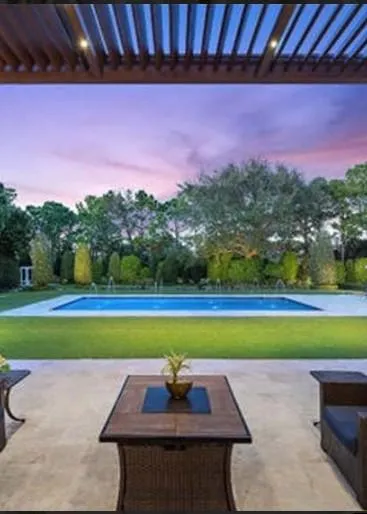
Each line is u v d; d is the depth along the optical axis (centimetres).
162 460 251
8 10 343
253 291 2088
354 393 338
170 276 2356
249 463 325
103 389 504
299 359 654
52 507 268
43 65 448
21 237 2134
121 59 449
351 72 463
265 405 450
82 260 2328
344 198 2353
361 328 954
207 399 296
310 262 2259
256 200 2273
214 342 790
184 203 2367
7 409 401
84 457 335
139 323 1026
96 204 2536
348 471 286
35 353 700
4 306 1420
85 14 358
